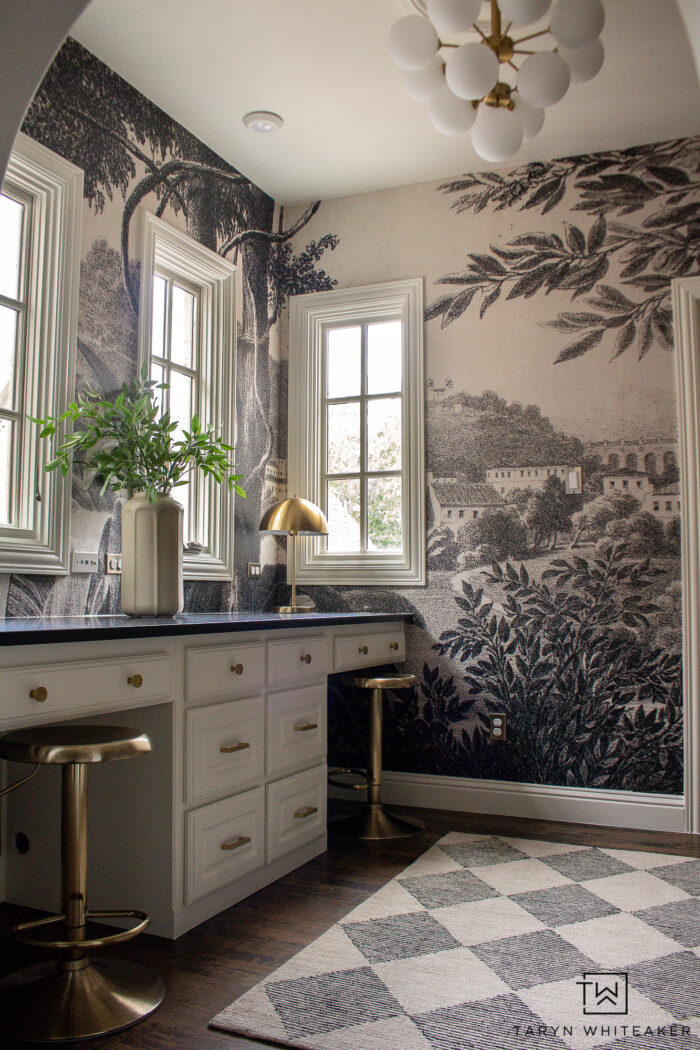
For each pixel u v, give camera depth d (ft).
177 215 10.72
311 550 12.91
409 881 8.46
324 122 10.76
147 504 8.73
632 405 11.11
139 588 8.57
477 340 12.01
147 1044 5.27
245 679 8.02
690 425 10.75
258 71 9.62
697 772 10.44
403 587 12.20
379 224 12.75
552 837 10.19
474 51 6.67
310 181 12.49
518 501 11.61
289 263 13.23
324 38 9.00
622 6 8.41
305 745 9.20
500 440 11.78
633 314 11.19
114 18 8.62
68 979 5.74
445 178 12.38
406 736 12.00
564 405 11.46
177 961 6.48
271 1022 5.49
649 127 10.81
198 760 7.27
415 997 5.86
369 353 13.00
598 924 7.27
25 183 8.41
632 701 10.83
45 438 8.43
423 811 11.53
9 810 7.86
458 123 7.64
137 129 9.96
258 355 12.64
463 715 11.68
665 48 9.10
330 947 6.75
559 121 10.65
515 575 11.55
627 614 10.93
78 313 8.87
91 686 6.09
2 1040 5.34
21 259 8.52
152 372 10.53
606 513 11.14
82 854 5.88
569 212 11.61
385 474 12.70
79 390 8.89
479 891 8.14
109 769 7.27
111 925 7.20
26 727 5.77
